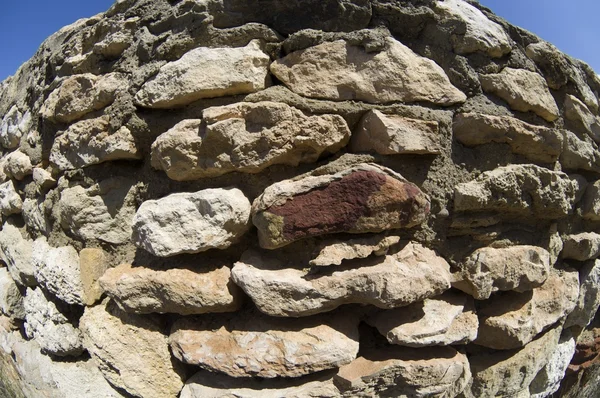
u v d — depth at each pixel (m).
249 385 0.63
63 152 0.84
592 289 0.98
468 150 0.72
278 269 0.64
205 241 0.64
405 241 0.68
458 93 0.71
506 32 0.81
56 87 0.92
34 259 0.90
